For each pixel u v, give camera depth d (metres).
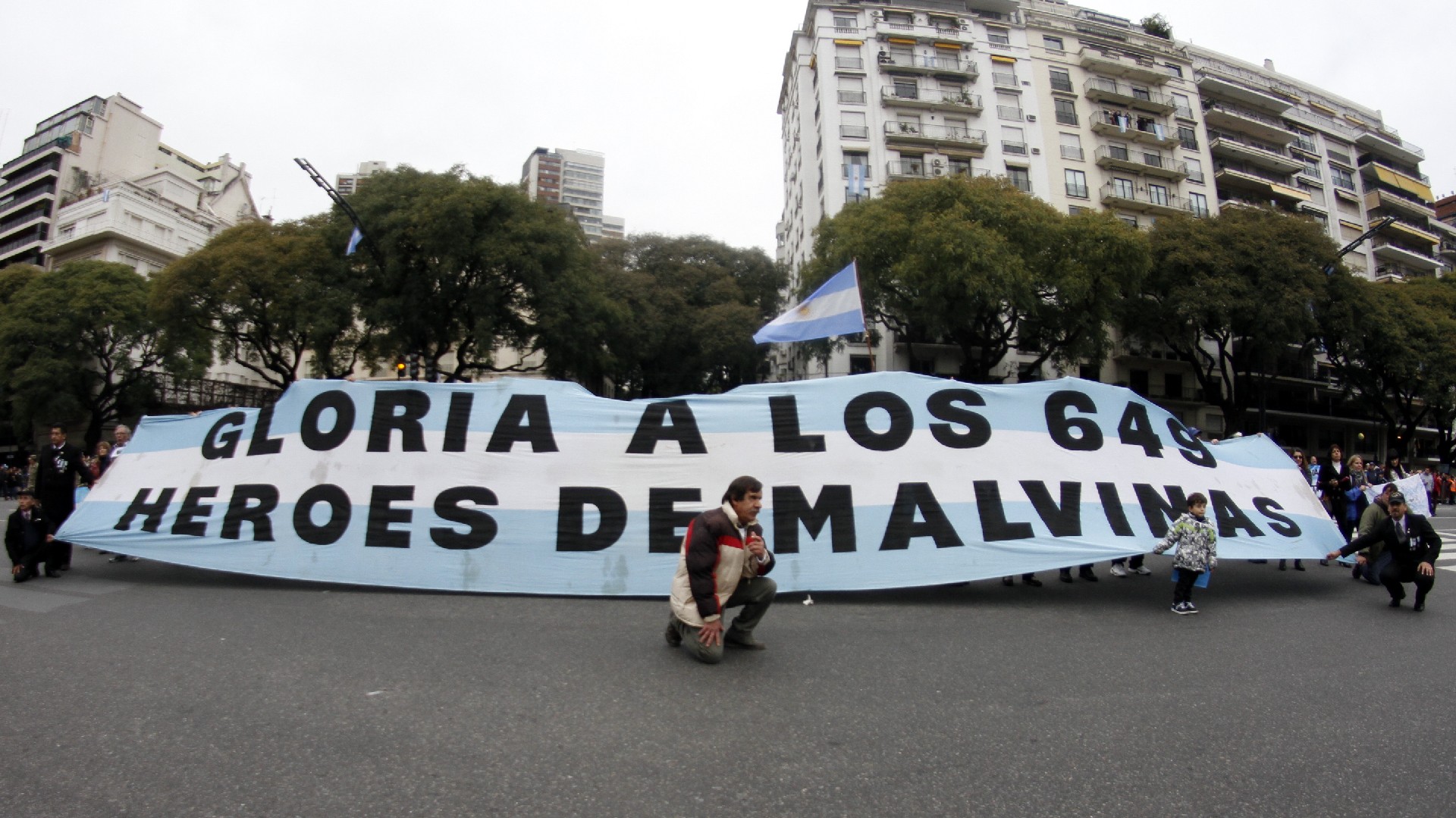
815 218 41.75
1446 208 67.56
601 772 2.96
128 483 7.47
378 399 7.32
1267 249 27.86
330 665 4.27
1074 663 4.64
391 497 6.85
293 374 27.02
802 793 2.82
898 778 2.97
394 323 23.66
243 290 22.84
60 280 31.03
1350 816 2.73
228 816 2.54
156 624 5.16
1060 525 6.86
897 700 3.89
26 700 3.62
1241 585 7.75
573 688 3.97
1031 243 24.47
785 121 50.47
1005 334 27.97
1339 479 10.62
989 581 7.58
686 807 2.69
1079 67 43.09
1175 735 3.48
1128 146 42.88
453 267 22.20
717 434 7.06
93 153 52.25
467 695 3.82
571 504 6.73
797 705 3.79
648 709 3.68
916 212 24.78
